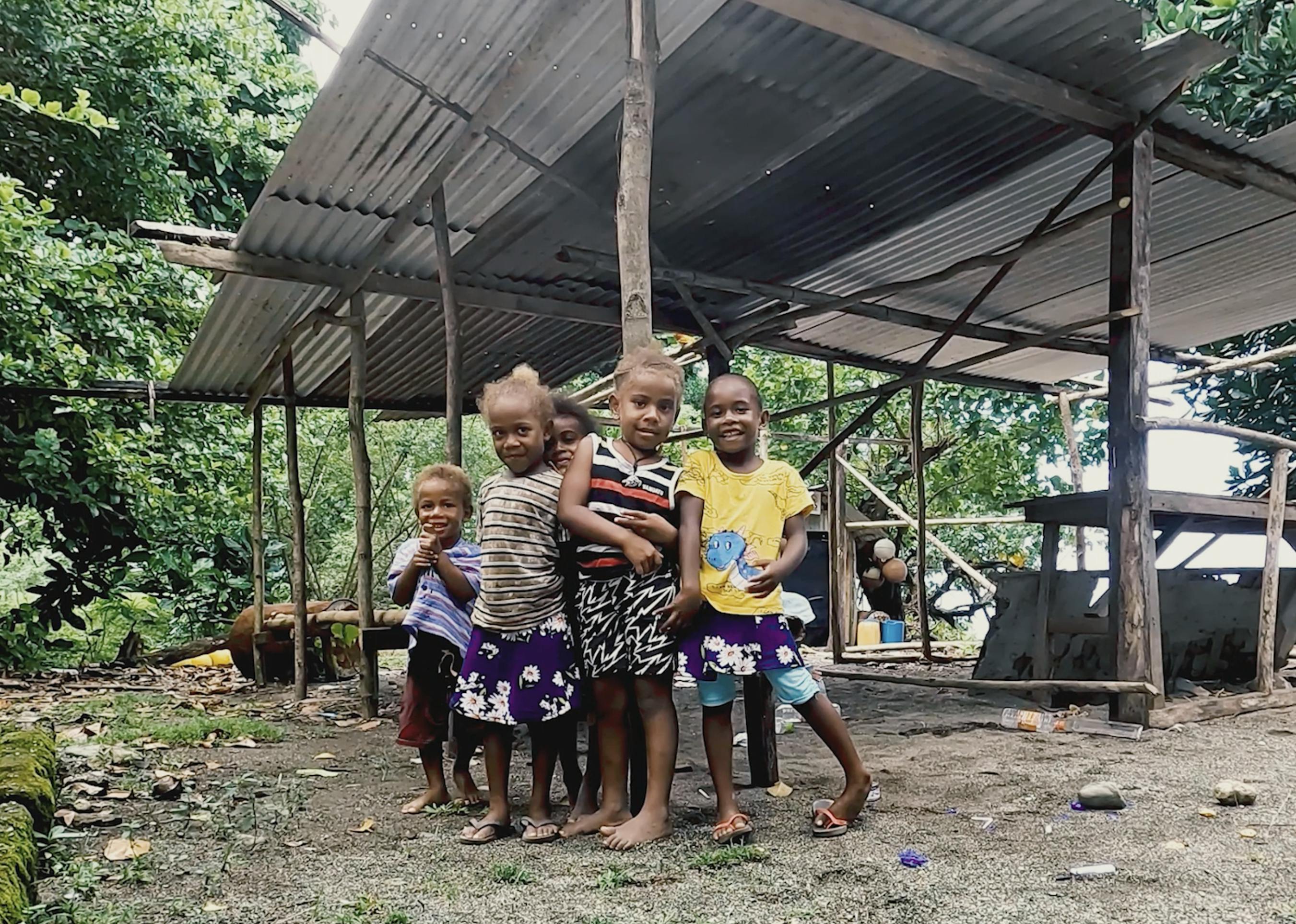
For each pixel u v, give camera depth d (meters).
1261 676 4.97
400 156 4.31
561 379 8.77
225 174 10.20
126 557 8.80
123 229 8.73
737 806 2.71
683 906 2.02
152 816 3.01
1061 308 7.33
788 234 5.80
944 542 12.68
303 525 6.52
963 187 5.20
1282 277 6.59
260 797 3.23
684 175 4.94
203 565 9.21
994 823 2.65
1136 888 2.07
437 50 3.52
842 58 3.89
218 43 9.53
